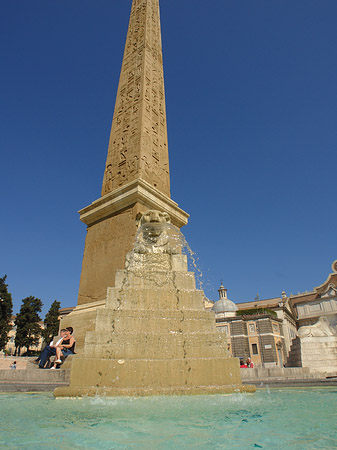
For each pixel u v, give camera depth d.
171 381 4.73
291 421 2.98
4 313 48.34
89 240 10.47
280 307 52.31
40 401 4.11
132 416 3.15
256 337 47.97
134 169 10.98
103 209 10.39
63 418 3.07
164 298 6.34
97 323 5.54
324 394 5.09
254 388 4.93
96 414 3.26
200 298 6.55
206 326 5.96
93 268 9.66
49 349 7.95
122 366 4.73
